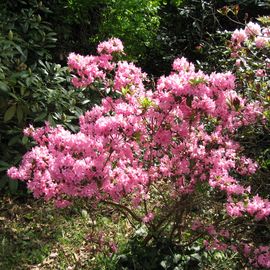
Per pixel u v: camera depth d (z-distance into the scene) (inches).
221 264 124.3
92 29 239.1
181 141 112.4
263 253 108.3
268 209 101.5
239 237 116.0
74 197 114.3
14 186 151.0
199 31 243.0
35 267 131.0
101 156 104.0
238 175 128.6
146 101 104.0
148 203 146.8
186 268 122.2
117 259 126.0
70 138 105.6
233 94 112.8
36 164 109.2
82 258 134.2
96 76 128.2
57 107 167.3
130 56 230.8
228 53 170.9
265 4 207.2
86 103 181.2
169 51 263.6
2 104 156.5
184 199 117.7
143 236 131.7
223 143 113.7
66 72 180.7
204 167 112.2
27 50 184.9
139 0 231.5
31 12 195.5
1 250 136.1
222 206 119.3
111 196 113.0
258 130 127.6
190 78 100.1
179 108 105.1
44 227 149.9
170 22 268.7
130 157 109.7
